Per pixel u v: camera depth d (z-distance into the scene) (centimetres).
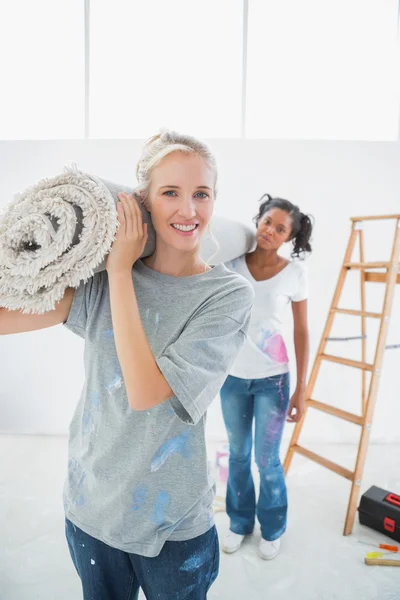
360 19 250
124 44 250
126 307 71
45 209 69
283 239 182
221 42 249
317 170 259
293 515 207
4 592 154
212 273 84
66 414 285
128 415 79
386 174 259
